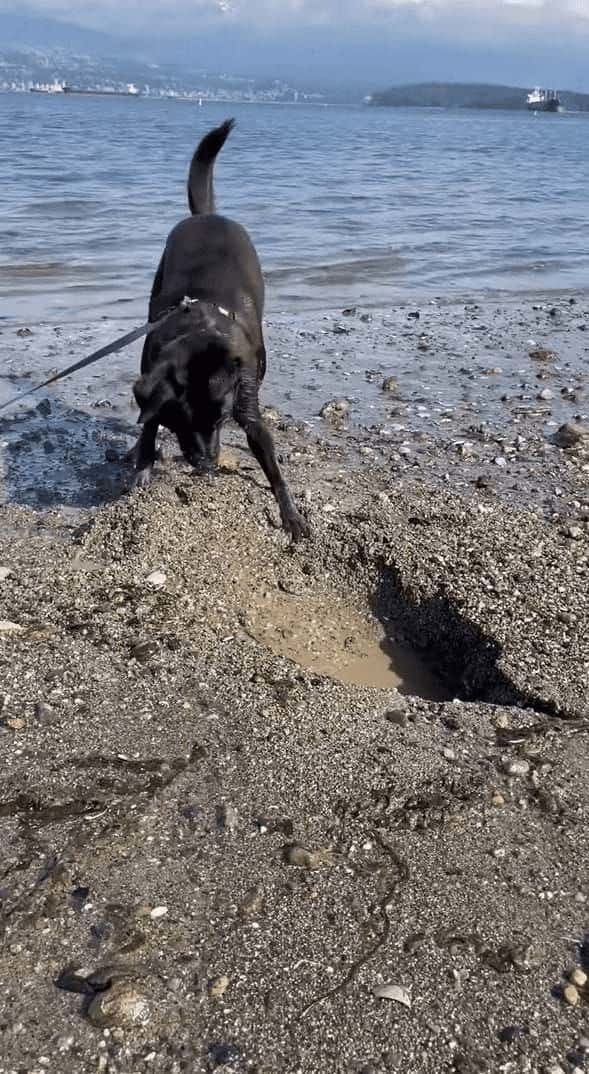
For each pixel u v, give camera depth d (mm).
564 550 2605
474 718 2018
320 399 3781
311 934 1544
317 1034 1411
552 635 2262
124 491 2973
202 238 3008
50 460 3182
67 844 1669
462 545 2590
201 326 2490
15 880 1603
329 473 3100
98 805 1746
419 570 2482
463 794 1816
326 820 1746
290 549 2611
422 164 13516
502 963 1520
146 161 11219
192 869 1639
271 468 2578
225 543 2596
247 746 1893
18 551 2562
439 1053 1399
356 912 1583
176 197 8109
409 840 1717
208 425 2471
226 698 2018
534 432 3541
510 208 8969
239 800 1771
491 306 5355
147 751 1869
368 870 1656
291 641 2355
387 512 2746
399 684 2279
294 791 1799
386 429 3506
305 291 5508
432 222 7926
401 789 1816
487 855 1696
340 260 6301
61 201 7684
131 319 4680
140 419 2439
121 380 3918
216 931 1540
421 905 1600
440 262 6438
